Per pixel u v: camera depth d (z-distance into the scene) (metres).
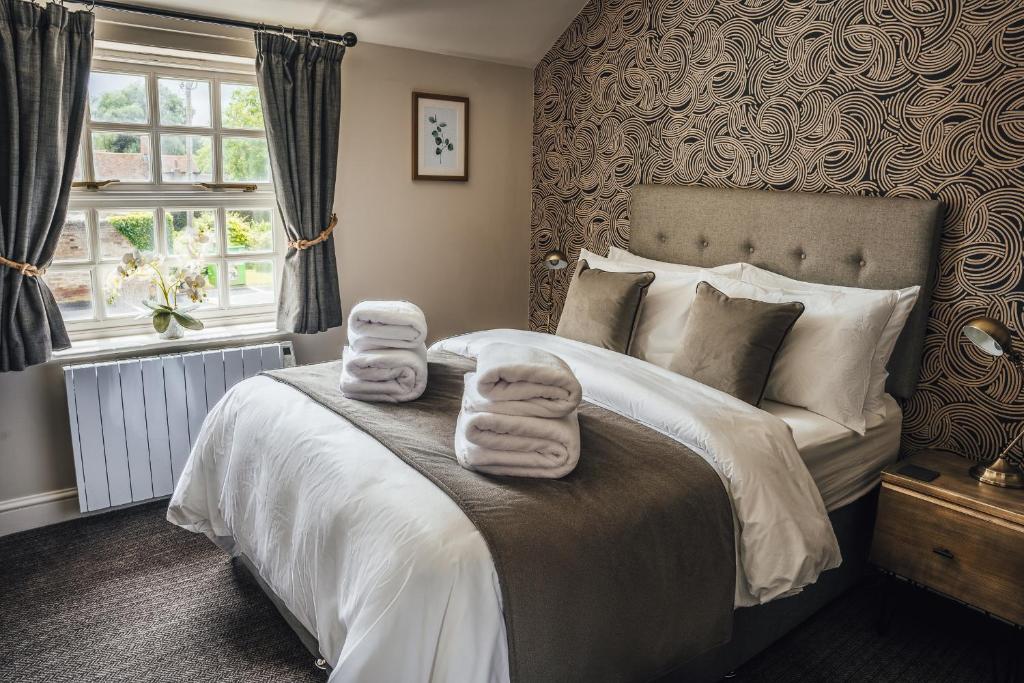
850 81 2.75
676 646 1.83
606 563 1.67
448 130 3.84
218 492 2.49
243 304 3.53
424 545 1.58
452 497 1.72
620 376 2.42
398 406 2.31
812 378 2.47
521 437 1.86
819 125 2.86
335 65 3.26
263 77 3.08
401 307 2.49
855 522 2.51
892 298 2.46
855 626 2.44
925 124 2.56
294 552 1.96
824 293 2.62
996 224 2.42
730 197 3.12
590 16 3.74
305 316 3.36
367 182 3.61
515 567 1.55
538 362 1.94
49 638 2.26
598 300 2.94
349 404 2.30
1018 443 2.42
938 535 2.21
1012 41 2.32
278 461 2.13
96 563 2.71
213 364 3.18
